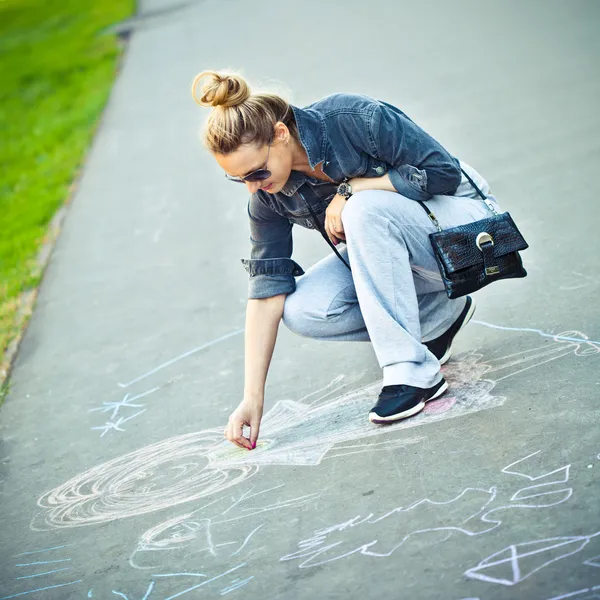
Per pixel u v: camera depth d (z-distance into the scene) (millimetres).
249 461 2936
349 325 2992
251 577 2301
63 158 9477
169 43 14602
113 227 6609
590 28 8562
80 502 2961
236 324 4277
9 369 4453
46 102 13227
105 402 3756
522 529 2180
